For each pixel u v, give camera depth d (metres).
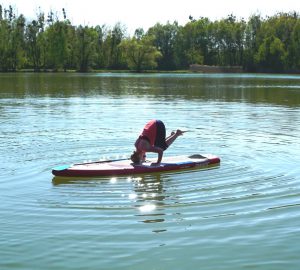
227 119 20.50
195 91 40.66
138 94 36.25
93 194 9.53
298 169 11.44
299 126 18.31
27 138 15.27
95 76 80.06
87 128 17.47
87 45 108.56
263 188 9.89
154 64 114.12
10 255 6.70
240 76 88.44
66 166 11.04
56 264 6.45
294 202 8.94
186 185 10.20
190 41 125.38
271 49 105.25
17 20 104.69
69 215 8.29
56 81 59.09
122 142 14.62
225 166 11.85
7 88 43.78
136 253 6.77
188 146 14.23
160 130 11.59
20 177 10.74
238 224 7.84
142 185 10.20
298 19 105.81
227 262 6.50
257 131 17.02
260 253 6.75
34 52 107.00
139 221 8.00
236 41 117.19
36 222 7.95
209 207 8.70
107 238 7.29
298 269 6.29
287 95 36.03
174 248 6.93
